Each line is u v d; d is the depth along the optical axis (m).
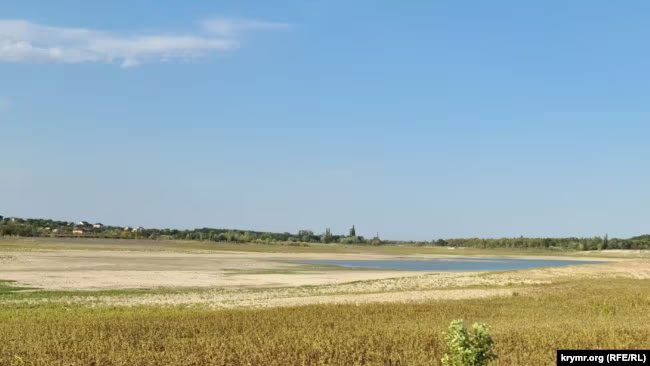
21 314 42.41
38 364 25.02
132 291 64.44
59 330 33.03
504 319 38.75
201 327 34.69
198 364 25.48
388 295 59.16
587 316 40.16
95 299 55.69
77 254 143.62
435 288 69.31
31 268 95.06
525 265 164.88
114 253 156.00
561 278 84.31
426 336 30.23
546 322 36.41
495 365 24.03
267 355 26.77
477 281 79.25
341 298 55.91
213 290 67.00
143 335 32.03
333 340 29.27
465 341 20.95
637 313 42.19
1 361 25.66
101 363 25.64
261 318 38.62
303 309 43.69
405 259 196.88
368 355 26.19
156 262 123.12
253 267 116.81
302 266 126.19
